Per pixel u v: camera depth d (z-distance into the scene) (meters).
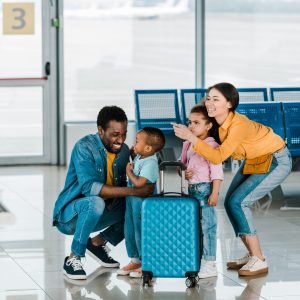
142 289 5.78
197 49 12.72
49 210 8.72
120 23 12.55
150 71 12.69
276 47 12.75
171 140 10.84
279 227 7.99
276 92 11.20
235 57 12.77
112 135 6.01
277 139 6.15
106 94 12.56
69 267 6.07
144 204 5.71
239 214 6.17
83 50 12.43
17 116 12.27
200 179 6.00
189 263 5.72
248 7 12.69
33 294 5.68
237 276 6.13
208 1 12.67
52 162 12.37
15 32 12.14
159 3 12.65
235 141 5.84
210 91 5.89
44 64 12.27
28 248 7.01
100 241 6.40
